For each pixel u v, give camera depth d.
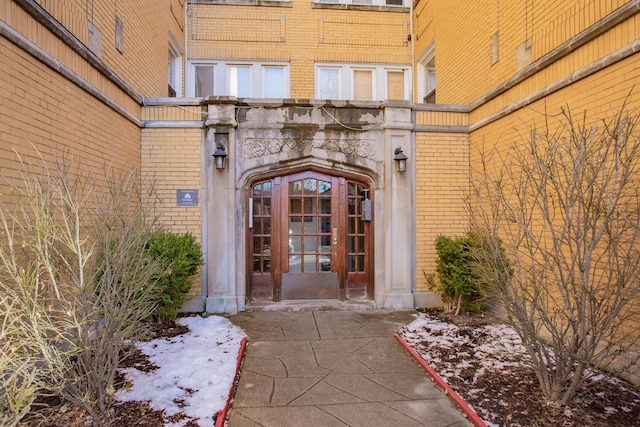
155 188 5.81
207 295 6.06
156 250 4.94
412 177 6.48
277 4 9.63
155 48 7.16
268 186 6.50
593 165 2.98
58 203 3.61
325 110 6.34
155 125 6.10
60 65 3.92
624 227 2.98
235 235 6.12
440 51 8.29
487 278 3.64
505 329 5.09
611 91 3.86
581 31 4.24
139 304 3.53
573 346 3.03
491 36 6.18
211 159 6.11
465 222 6.45
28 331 2.66
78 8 4.39
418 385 3.60
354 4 9.90
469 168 6.56
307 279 6.47
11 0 3.26
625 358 3.25
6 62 3.22
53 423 2.80
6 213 3.17
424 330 5.08
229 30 9.47
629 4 3.57
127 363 3.89
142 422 2.84
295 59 9.60
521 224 3.33
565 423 2.84
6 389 2.46
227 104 6.14
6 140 3.22
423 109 6.52
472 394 3.31
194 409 3.04
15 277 2.62
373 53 9.89
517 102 5.30
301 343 4.69
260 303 6.31
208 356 4.09
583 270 2.93
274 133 6.27
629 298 2.81
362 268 6.64
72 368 2.92
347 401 3.31
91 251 2.94
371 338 4.87
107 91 5.05
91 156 4.62
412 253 6.45
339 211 6.54
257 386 3.57
